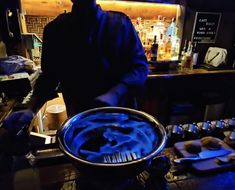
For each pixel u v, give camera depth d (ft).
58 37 3.83
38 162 2.96
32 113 3.07
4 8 6.05
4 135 2.78
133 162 1.70
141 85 3.52
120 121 2.40
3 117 4.09
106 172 1.70
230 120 4.25
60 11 7.86
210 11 8.70
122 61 3.86
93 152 1.96
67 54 3.84
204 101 8.91
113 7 8.27
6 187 2.30
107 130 2.27
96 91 3.86
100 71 3.87
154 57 8.18
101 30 3.74
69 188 2.63
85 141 2.14
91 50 3.77
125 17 3.98
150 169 2.42
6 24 6.22
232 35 9.20
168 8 8.88
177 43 8.70
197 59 9.18
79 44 3.76
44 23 7.87
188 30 8.82
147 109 8.43
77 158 1.76
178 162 3.12
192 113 8.89
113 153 1.94
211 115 9.06
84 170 1.79
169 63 8.42
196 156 3.26
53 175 2.82
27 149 2.85
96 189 2.21
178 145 3.51
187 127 3.92
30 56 7.06
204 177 2.96
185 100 8.93
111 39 3.77
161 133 2.14
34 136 4.01
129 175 1.79
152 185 2.38
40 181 2.72
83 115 2.47
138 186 2.42
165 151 3.49
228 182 2.88
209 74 8.66
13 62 5.37
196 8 8.55
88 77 3.90
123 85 3.22
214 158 3.24
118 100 3.01
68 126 2.27
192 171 3.06
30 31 7.86
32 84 5.15
